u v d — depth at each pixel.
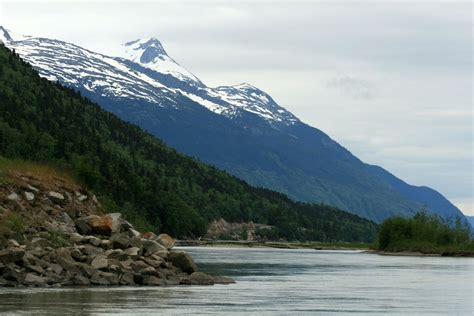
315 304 66.06
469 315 59.44
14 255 71.81
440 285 94.88
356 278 107.88
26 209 87.62
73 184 103.62
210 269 122.38
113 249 83.31
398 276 115.50
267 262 158.88
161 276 81.00
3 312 52.41
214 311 57.44
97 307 56.72
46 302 58.75
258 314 56.66
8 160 102.00
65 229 86.88
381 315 58.41
